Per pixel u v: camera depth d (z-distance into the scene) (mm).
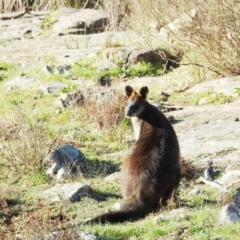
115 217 19953
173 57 38688
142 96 22797
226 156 25516
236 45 35406
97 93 32094
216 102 32312
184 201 21438
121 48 38875
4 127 28219
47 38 45281
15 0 57000
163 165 20719
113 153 26875
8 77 36750
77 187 22312
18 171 24375
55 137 27109
